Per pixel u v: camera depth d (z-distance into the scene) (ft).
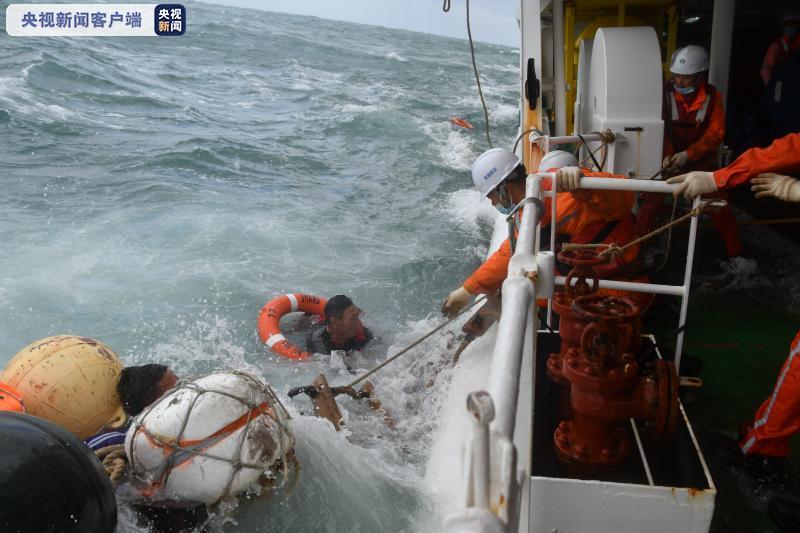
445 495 10.55
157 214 28.94
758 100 28.89
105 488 8.53
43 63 63.82
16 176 33.68
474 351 15.29
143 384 12.41
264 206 31.32
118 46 96.32
